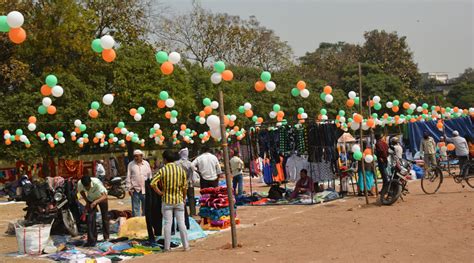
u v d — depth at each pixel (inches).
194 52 1791.3
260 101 1590.8
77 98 1081.4
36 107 1032.8
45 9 1128.2
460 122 1021.2
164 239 384.2
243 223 498.6
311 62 2728.8
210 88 1379.2
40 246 399.9
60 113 1045.8
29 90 1064.2
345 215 490.6
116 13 1428.4
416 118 987.9
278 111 661.9
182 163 544.7
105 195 431.5
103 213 434.0
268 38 1931.6
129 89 1160.2
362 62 2704.2
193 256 351.6
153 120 1176.2
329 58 2751.0
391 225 412.5
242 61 1881.2
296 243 367.9
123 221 472.4
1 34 1051.9
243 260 324.5
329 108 1833.2
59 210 464.1
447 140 870.4
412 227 397.4
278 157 669.9
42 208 478.3
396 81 2266.2
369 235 376.2
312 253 328.8
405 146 1063.0
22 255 396.2
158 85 1173.1
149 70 1187.9
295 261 310.7
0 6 1032.8
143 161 506.3
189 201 549.3
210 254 353.4
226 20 1819.6
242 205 650.2
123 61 1173.7
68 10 1149.1
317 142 629.3
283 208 595.8
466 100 2810.0
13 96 1033.5
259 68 1883.6
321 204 604.4
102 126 1104.2
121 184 892.0
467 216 428.8
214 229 464.1
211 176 539.8
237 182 676.7
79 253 386.6
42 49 1125.7
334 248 339.0
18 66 1042.7
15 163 1168.2
